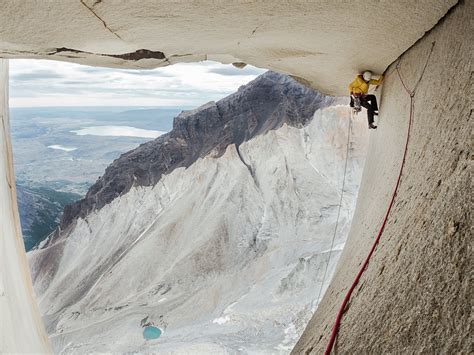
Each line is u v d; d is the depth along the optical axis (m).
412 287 2.94
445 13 4.36
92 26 4.38
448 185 3.06
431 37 4.86
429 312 2.56
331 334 4.15
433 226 3.03
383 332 3.04
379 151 7.63
